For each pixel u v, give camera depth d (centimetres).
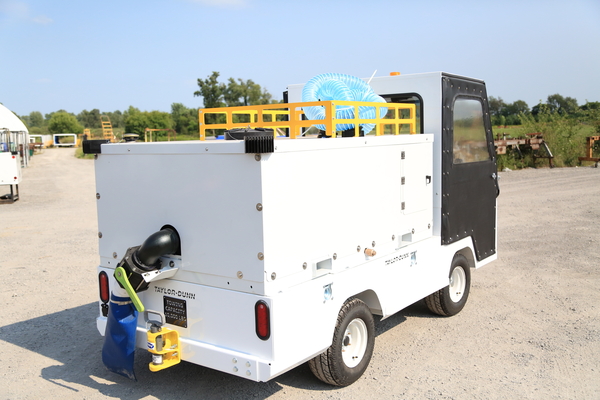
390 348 490
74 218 1280
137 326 396
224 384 419
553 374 429
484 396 392
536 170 2280
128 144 384
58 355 483
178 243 366
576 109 2630
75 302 639
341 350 395
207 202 345
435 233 520
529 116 2594
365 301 445
